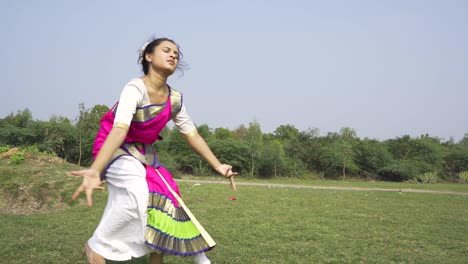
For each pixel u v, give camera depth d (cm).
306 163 4531
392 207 1316
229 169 351
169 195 303
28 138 3500
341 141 4644
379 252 643
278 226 864
